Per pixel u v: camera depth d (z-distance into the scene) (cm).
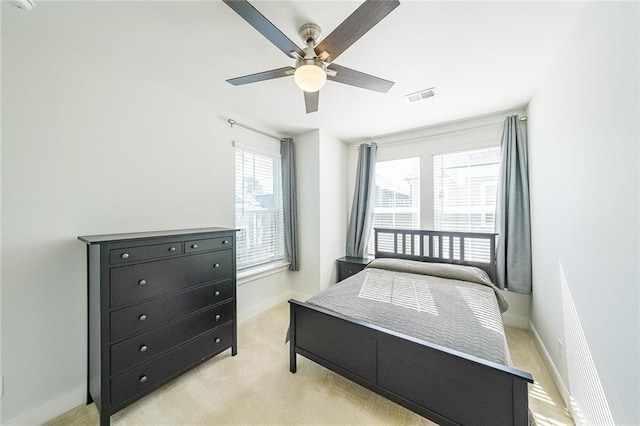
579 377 141
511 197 262
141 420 152
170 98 222
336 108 266
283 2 128
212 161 257
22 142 146
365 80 157
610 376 110
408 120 301
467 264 292
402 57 176
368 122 308
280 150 350
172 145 223
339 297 203
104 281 145
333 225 365
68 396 160
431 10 133
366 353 153
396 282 239
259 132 314
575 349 147
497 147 286
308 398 168
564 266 164
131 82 196
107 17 138
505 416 109
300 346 189
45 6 129
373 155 362
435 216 326
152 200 209
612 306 108
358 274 274
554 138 180
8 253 142
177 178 227
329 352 171
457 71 194
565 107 160
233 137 280
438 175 325
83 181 171
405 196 353
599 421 119
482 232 292
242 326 276
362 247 366
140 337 161
